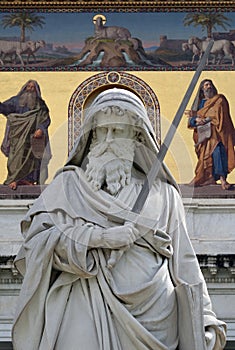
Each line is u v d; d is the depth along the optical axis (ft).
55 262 14.16
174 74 87.81
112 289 13.92
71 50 89.10
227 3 90.27
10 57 88.43
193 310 13.97
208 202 82.99
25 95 86.89
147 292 13.93
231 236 82.43
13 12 90.12
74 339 13.79
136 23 90.53
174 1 90.89
